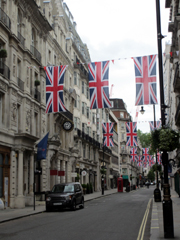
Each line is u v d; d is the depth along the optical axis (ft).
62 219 54.85
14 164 82.43
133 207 79.46
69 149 142.41
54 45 125.08
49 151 111.75
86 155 180.24
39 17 104.22
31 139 86.74
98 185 209.67
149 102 64.75
